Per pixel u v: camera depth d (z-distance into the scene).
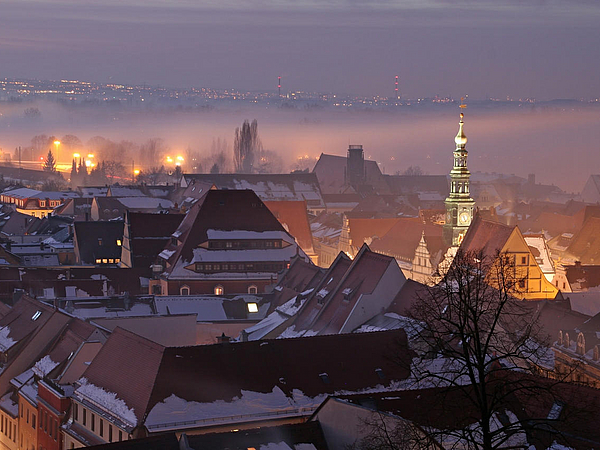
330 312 172.50
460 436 88.94
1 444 164.50
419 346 130.12
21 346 163.00
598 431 96.06
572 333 161.25
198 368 124.44
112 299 196.88
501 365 107.50
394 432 94.06
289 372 127.62
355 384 128.12
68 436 132.38
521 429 93.44
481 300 97.31
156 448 100.12
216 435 101.69
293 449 101.62
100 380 130.75
